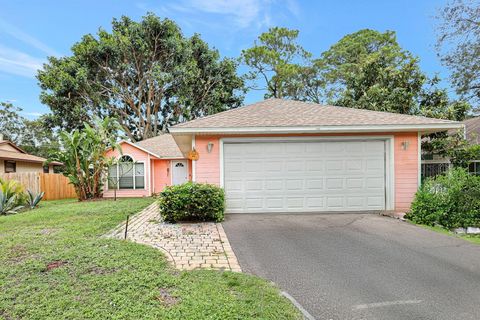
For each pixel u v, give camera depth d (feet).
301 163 27.48
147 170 52.16
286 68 86.28
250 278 12.39
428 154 39.99
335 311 9.97
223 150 27.27
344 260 14.93
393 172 27.40
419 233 20.13
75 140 43.86
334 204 27.55
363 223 23.07
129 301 10.01
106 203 39.01
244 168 27.37
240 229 21.52
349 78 51.08
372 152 27.61
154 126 81.15
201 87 81.35
